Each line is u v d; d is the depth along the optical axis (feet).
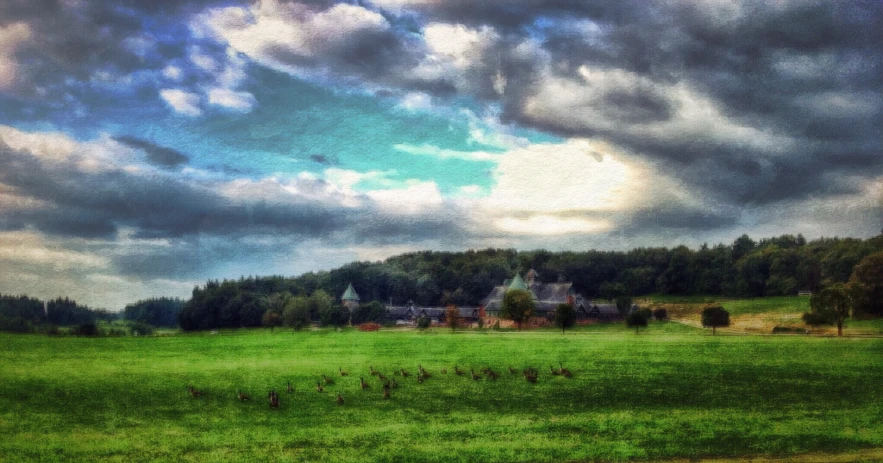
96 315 399.65
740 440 159.12
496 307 534.37
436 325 498.28
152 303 415.44
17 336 351.87
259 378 231.30
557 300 525.34
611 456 145.79
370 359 277.64
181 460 143.13
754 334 368.27
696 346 310.04
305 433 164.55
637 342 330.95
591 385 223.51
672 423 175.52
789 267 411.75
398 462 140.67
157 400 200.64
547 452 148.25
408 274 561.84
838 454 148.05
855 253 381.81
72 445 155.84
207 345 329.72
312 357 285.02
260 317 439.63
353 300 509.35
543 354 290.76
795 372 245.04
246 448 151.84
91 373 240.94
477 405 195.62
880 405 197.26
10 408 190.70
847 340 322.75
